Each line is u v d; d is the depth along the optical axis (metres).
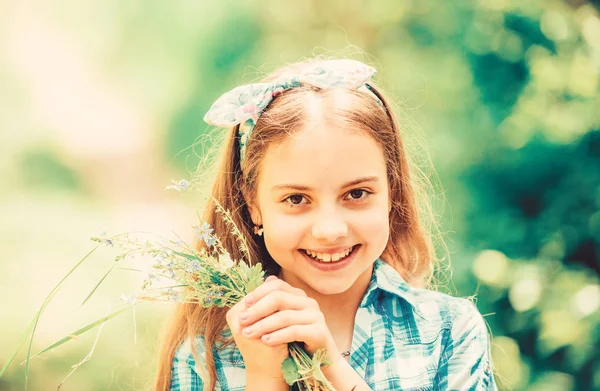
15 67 12.61
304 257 1.95
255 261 2.24
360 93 2.05
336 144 1.88
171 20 11.04
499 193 4.61
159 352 2.28
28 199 10.74
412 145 2.76
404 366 2.12
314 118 1.91
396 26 6.25
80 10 12.62
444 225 4.58
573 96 4.43
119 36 12.18
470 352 2.15
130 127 12.07
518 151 4.46
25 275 7.40
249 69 8.62
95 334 5.67
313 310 1.85
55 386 5.32
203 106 10.23
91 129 12.30
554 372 4.14
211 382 2.12
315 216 1.90
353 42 6.95
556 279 4.23
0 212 9.72
